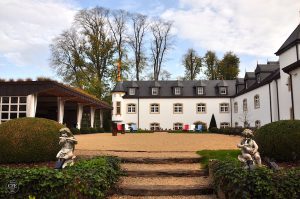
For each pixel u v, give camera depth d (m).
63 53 36.00
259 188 5.06
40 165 7.39
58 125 8.20
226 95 39.88
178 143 12.81
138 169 7.52
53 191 5.25
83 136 19.67
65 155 6.09
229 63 54.50
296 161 7.67
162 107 40.09
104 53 37.00
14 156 7.48
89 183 5.48
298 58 20.75
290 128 7.78
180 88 40.69
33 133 7.67
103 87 37.25
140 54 43.69
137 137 18.16
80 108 26.47
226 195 5.72
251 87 31.69
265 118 27.75
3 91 16.25
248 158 5.92
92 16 37.12
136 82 41.56
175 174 7.42
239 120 36.62
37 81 16.14
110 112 39.16
